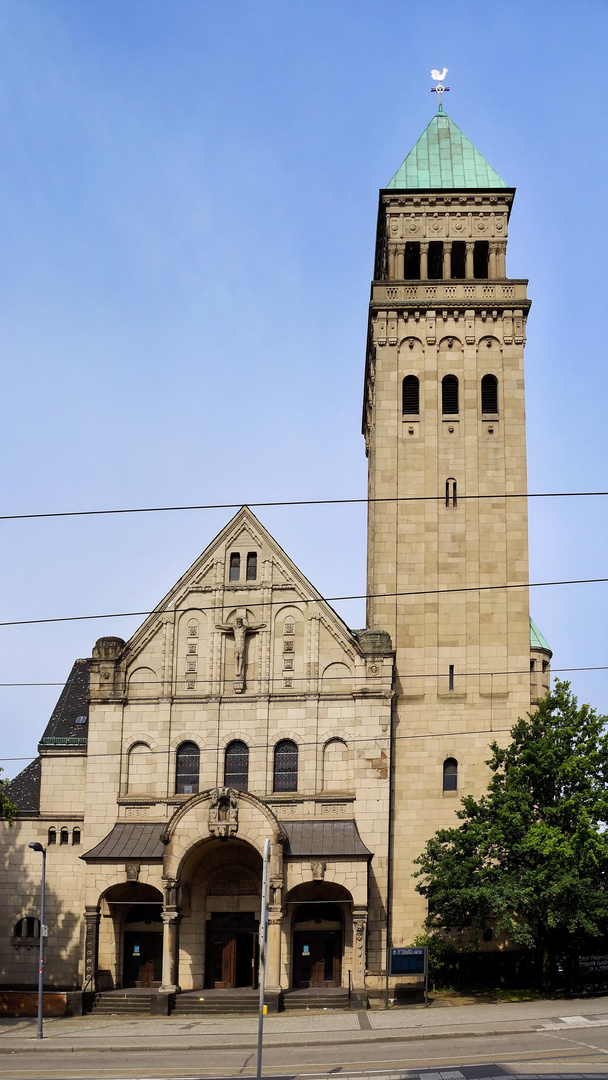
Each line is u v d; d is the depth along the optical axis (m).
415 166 71.62
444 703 63.12
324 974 59.16
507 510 65.62
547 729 57.12
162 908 58.50
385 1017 50.22
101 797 61.69
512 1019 46.53
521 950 59.19
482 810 56.78
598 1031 42.50
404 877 60.75
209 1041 45.56
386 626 64.19
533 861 55.31
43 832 63.81
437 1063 37.59
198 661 63.16
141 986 59.75
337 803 60.22
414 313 68.38
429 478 66.25
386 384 67.62
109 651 63.53
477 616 64.25
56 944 62.25
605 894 53.38
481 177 70.81
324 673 62.25
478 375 67.69
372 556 69.12
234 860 60.47
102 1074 38.78
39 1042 46.69
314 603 63.12
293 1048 43.41
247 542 64.56
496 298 68.38
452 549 65.19
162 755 61.84
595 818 54.94
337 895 59.38
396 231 70.06
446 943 57.53
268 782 60.91
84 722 66.25
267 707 62.00
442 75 75.81
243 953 59.91
